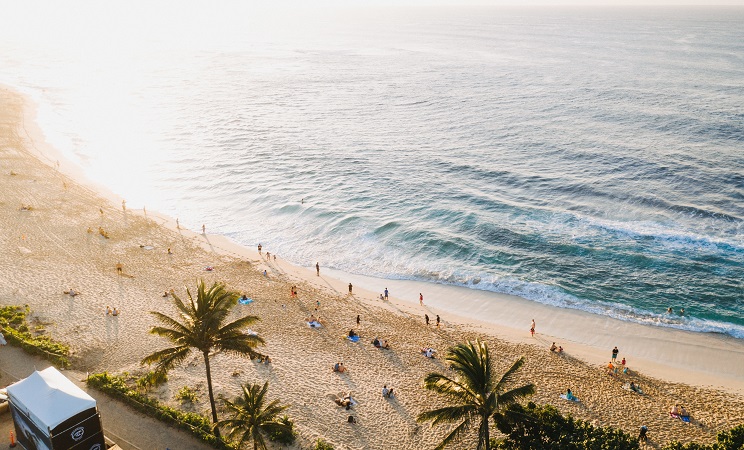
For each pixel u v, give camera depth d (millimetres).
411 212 70000
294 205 72562
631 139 97188
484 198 73750
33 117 116562
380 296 52156
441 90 150875
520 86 152875
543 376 39594
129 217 67562
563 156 89688
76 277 50812
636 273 54844
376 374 38781
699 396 37906
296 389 36250
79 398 25406
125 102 138250
